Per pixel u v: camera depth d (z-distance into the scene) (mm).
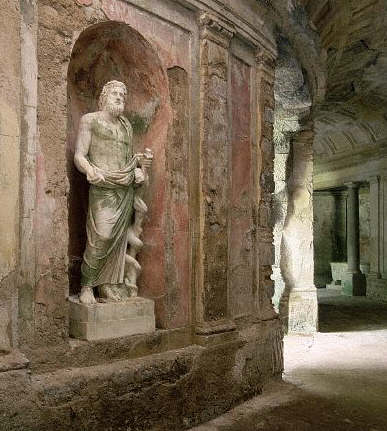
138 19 4273
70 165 4293
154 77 4578
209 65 4844
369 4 7555
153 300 4391
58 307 3580
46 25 3584
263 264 5770
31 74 3461
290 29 6457
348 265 15406
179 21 4641
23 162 3396
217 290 4871
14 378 3195
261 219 5746
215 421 4578
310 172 9477
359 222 16672
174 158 4582
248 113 5629
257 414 4793
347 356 7387
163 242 4477
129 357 4055
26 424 3227
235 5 5199
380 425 4574
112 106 4156
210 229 4812
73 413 3496
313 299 9234
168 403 4195
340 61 9695
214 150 4898
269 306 5883
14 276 3297
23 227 3385
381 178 13641
